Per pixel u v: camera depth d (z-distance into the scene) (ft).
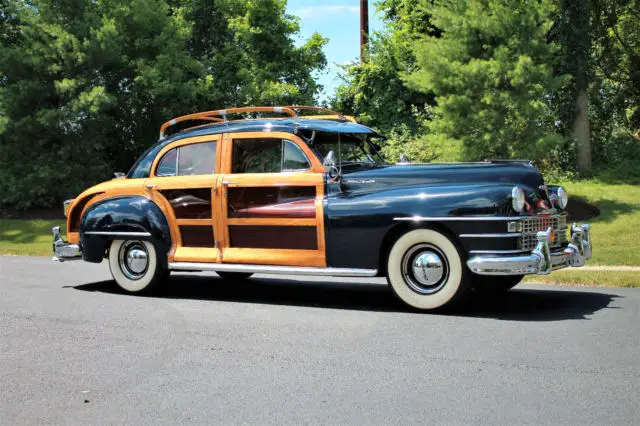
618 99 66.03
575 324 19.98
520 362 16.12
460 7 49.60
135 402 14.02
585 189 54.39
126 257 27.71
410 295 22.44
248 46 74.95
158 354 17.63
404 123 69.62
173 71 65.16
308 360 16.79
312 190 24.03
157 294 27.40
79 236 28.91
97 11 66.90
